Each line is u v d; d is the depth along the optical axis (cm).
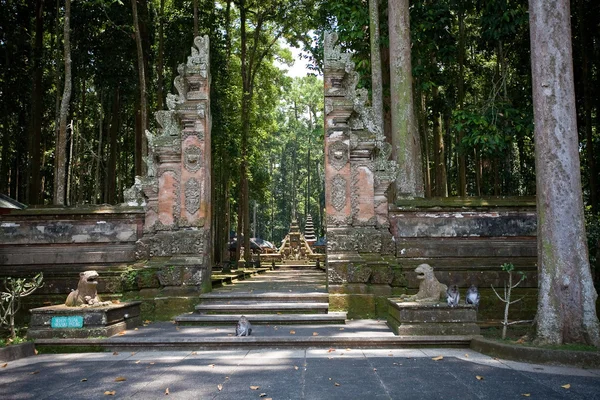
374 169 1102
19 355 709
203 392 503
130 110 2752
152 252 1085
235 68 2966
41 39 1903
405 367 613
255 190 3931
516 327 895
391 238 1078
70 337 778
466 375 570
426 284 845
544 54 737
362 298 1017
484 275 1034
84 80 2331
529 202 1065
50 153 2675
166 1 2409
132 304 912
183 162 1105
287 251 4119
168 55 2377
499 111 1330
